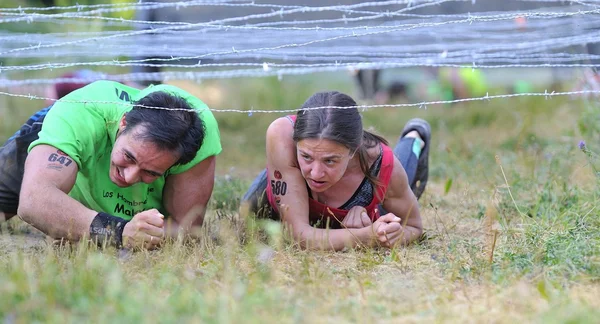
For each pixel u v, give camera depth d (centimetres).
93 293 489
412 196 711
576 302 509
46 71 1393
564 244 628
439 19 1009
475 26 1011
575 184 855
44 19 951
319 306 501
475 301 524
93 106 661
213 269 571
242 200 762
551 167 921
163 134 600
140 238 627
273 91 1720
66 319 457
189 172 684
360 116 633
